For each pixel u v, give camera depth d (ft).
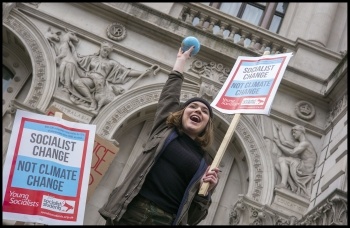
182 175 21.85
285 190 49.01
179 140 22.41
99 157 44.75
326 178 47.91
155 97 51.24
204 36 53.72
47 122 27.53
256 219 47.60
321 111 53.42
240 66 27.04
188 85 52.16
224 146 23.29
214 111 51.21
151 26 53.21
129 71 51.72
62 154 27.30
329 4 59.47
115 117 49.88
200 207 22.27
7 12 51.55
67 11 53.16
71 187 26.91
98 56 51.93
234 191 51.21
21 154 26.78
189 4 55.47
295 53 55.47
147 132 51.85
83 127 27.99
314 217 44.98
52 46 51.42
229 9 61.31
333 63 55.16
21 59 53.11
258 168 50.21
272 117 52.49
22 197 26.25
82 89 49.80
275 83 25.71
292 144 51.47
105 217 21.56
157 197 21.49
